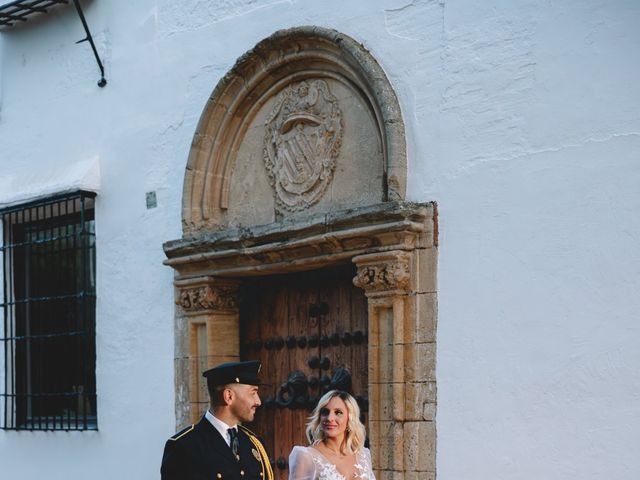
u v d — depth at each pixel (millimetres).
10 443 9695
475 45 6652
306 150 7684
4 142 10031
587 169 6074
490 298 6434
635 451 5750
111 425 8867
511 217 6383
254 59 7926
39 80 9797
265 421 8008
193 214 8242
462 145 6664
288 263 7523
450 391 6570
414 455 6684
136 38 8984
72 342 9430
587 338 5992
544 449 6109
